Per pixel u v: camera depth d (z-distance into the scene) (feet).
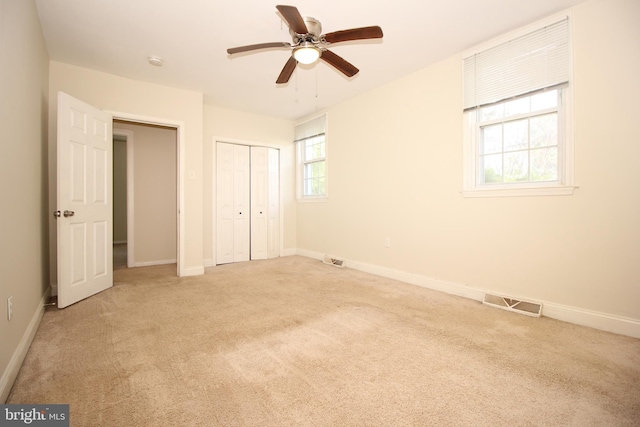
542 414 4.24
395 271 12.24
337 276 12.80
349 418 4.16
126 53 9.94
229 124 16.11
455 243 10.19
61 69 10.48
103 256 10.58
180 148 12.92
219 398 4.58
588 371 5.35
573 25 7.54
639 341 6.54
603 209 7.19
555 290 7.95
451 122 10.23
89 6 7.55
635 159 6.76
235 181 16.43
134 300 9.46
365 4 7.49
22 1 6.17
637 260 6.76
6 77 5.13
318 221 16.78
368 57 10.25
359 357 5.86
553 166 8.19
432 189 10.87
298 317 8.00
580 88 7.47
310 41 6.91
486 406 4.42
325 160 15.94
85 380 5.03
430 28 8.55
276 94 13.80
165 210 16.17
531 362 5.66
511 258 8.79
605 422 4.08
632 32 6.77
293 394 4.69
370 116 13.32
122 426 3.98
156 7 7.60
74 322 7.61
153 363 5.61
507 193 8.80
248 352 6.06
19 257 5.89
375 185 13.16
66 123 8.83
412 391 4.77
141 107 12.03
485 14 7.91
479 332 7.03
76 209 9.21
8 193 5.21
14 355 5.22
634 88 6.76
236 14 7.90
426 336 6.81
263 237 17.35
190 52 9.89
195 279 12.33
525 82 8.41
